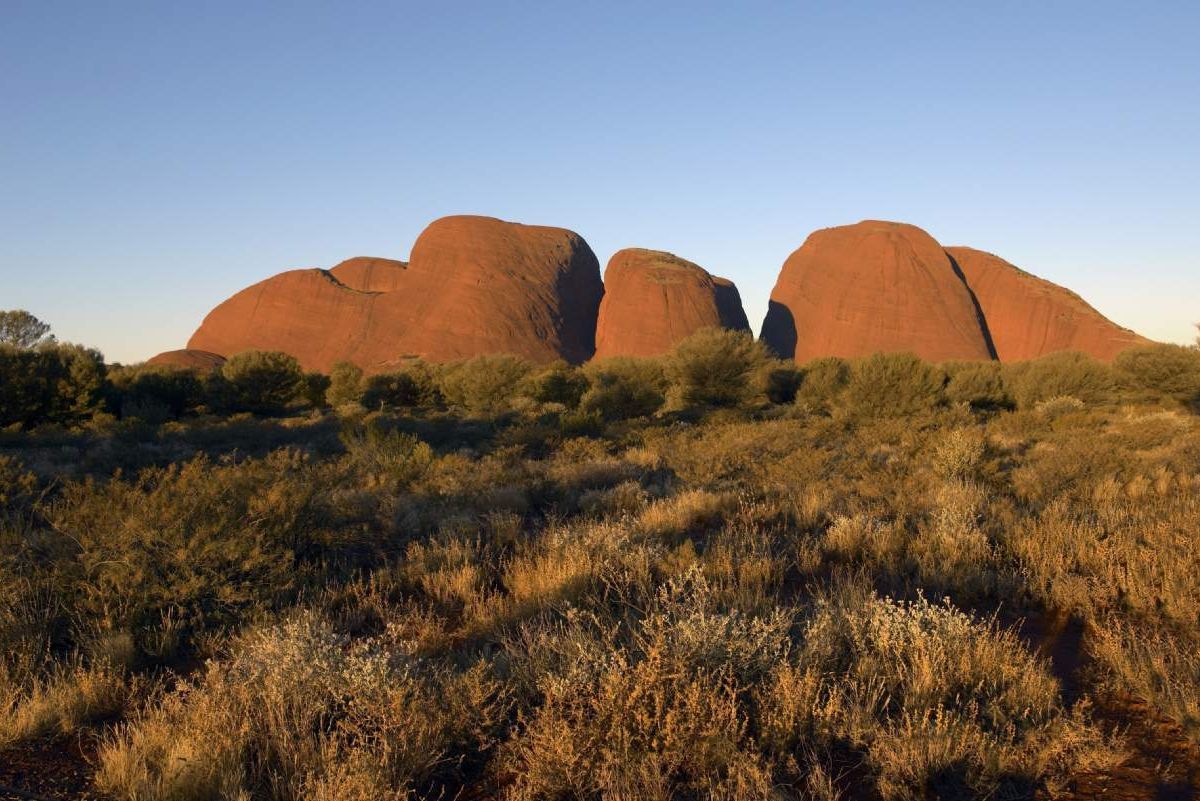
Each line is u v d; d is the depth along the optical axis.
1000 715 3.74
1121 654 4.45
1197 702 3.75
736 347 32.56
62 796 3.42
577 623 4.77
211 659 4.93
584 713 3.73
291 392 42.34
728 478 12.56
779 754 3.52
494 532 8.79
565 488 11.62
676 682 3.82
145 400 32.12
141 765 3.52
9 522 7.76
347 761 3.38
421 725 3.69
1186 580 5.66
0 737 3.87
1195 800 3.14
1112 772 3.41
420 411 36.22
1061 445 15.80
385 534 8.63
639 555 6.86
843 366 36.50
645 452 15.67
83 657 4.97
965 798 3.24
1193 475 11.29
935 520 8.22
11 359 27.33
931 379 27.88
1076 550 6.95
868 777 3.40
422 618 5.87
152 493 6.66
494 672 4.41
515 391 36.59
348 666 4.35
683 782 3.32
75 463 15.56
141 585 5.71
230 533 6.27
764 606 5.44
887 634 4.55
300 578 6.52
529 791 3.24
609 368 44.47
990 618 5.69
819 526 8.77
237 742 3.63
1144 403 31.19
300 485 8.08
